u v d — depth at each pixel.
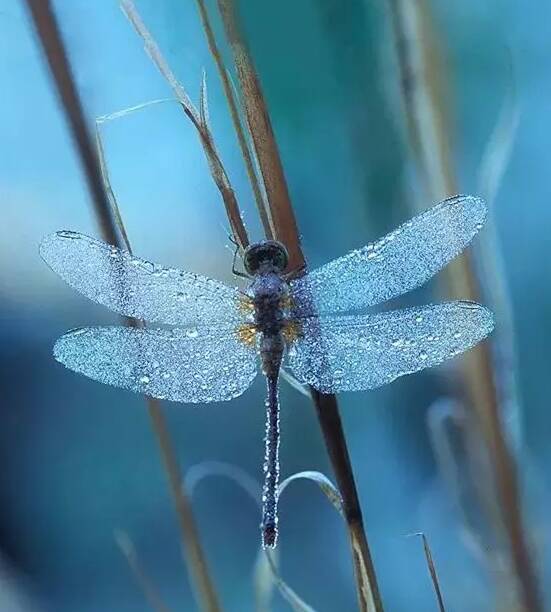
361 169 0.46
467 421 0.44
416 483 0.55
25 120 0.53
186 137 0.52
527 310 0.57
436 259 0.43
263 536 0.44
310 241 0.52
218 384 0.44
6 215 0.54
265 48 0.51
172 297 0.44
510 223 0.57
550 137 0.55
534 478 0.45
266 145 0.41
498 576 0.44
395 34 0.43
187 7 0.44
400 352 0.43
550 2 0.54
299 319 0.44
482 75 0.53
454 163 0.43
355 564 0.41
